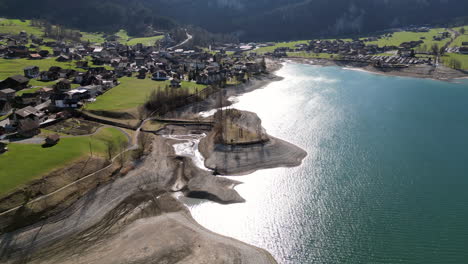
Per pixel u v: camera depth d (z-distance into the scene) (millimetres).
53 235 58562
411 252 55562
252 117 119875
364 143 97625
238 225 63500
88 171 75062
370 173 80375
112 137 94875
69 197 67000
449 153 90312
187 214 66625
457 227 60875
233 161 85812
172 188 75500
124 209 66875
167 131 106250
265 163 85562
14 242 55906
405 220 63219
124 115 110875
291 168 83562
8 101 109062
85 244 57031
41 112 104812
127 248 55906
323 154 90688
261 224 63656
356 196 71250
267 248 57625
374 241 58250
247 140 94812
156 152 90750
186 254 54688
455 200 68812
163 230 60719
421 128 109750
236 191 74188
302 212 66688
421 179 77188
